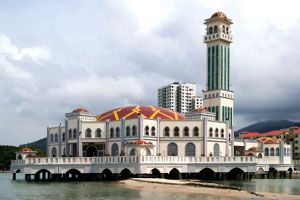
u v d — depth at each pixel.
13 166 128.12
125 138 135.62
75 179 123.75
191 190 89.06
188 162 120.88
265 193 84.06
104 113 151.38
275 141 175.62
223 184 108.69
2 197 82.00
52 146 151.62
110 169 118.44
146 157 114.69
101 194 84.88
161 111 145.62
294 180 136.88
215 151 139.12
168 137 136.88
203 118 137.12
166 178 121.31
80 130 140.88
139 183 102.81
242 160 125.19
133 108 147.12
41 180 124.00
